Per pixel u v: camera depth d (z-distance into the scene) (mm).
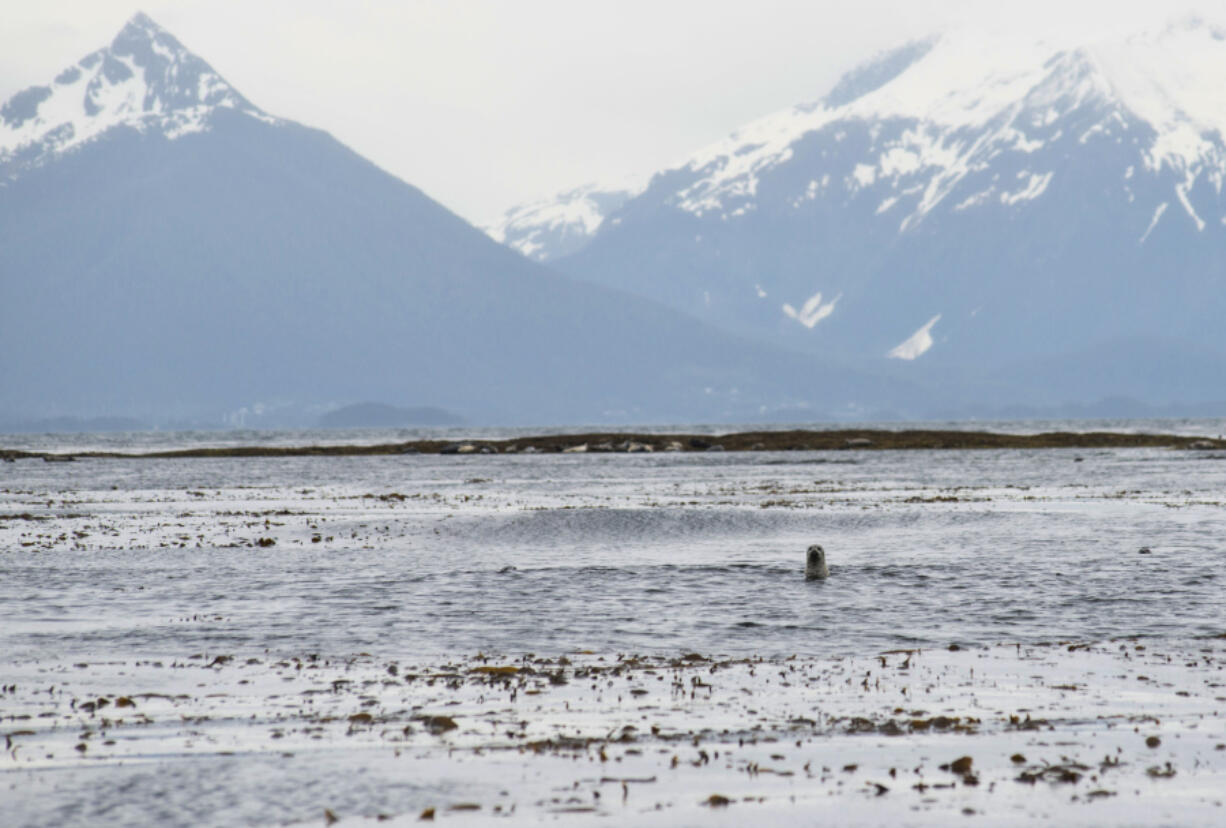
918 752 68312
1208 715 75938
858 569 155625
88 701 80438
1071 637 106312
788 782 63125
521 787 62344
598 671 90625
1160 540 183125
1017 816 58344
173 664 93750
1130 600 127250
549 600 130750
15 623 114875
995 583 141250
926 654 97500
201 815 58438
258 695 82312
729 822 57656
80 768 65500
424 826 57125
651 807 59531
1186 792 61406
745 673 89750
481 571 156250
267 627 112875
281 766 65750
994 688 83812
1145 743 69812
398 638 107062
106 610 123625
